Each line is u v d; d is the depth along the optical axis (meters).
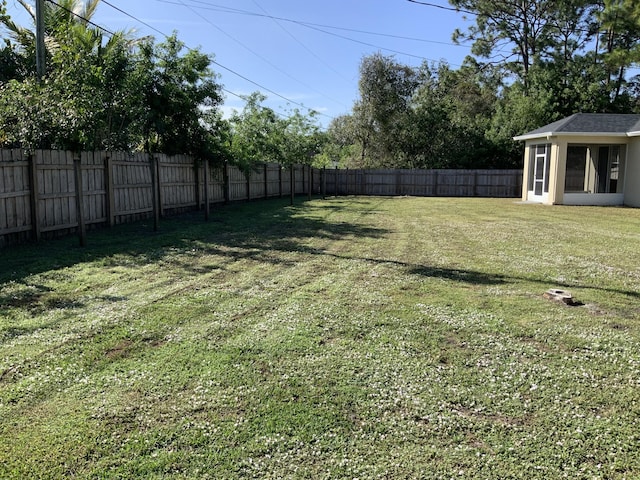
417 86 32.16
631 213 14.90
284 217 12.75
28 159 7.51
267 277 5.93
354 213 14.34
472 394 2.96
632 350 3.68
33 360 3.31
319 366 3.32
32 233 7.71
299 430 2.54
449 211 15.45
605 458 2.33
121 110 10.84
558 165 18.14
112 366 3.26
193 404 2.78
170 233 9.13
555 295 5.05
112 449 2.35
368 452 2.37
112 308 4.49
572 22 28.09
